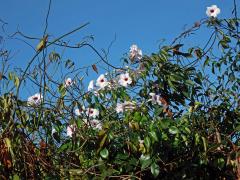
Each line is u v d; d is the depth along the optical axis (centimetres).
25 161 117
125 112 124
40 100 125
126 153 119
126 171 118
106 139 117
